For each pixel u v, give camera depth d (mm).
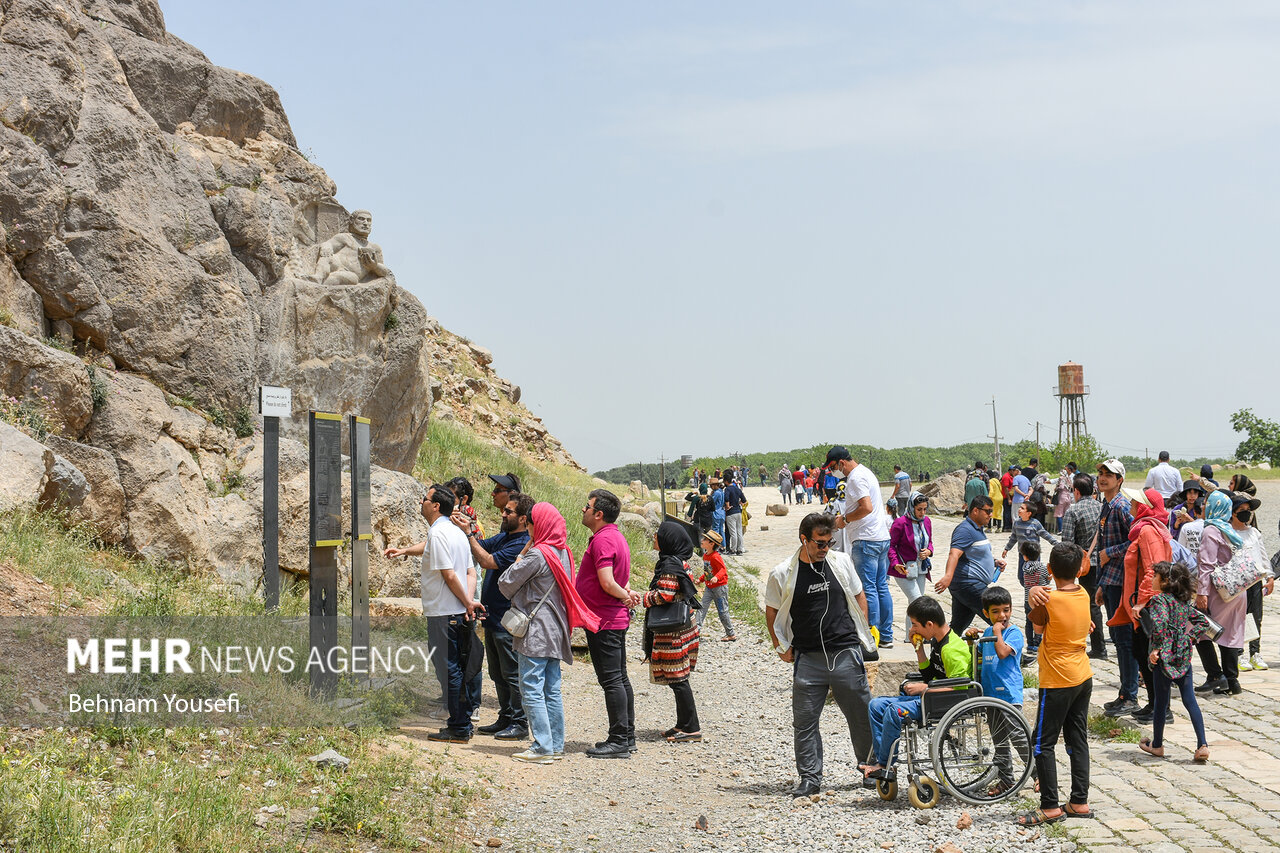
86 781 5320
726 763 8242
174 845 4891
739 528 26109
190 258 12898
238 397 13094
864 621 7344
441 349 38719
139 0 14969
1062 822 6328
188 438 11836
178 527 10805
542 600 7836
